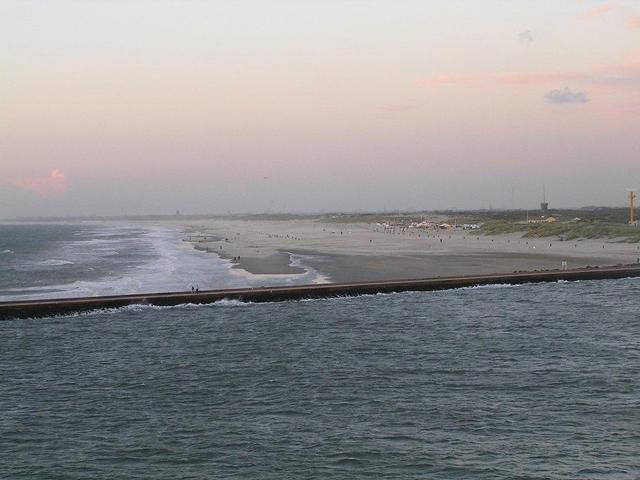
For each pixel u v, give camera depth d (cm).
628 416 2266
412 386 2670
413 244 12300
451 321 4241
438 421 2242
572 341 3500
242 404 2477
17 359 3369
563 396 2502
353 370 2944
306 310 4875
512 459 1912
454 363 3045
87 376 2975
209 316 4672
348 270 7681
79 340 3866
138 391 2695
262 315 4666
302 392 2614
